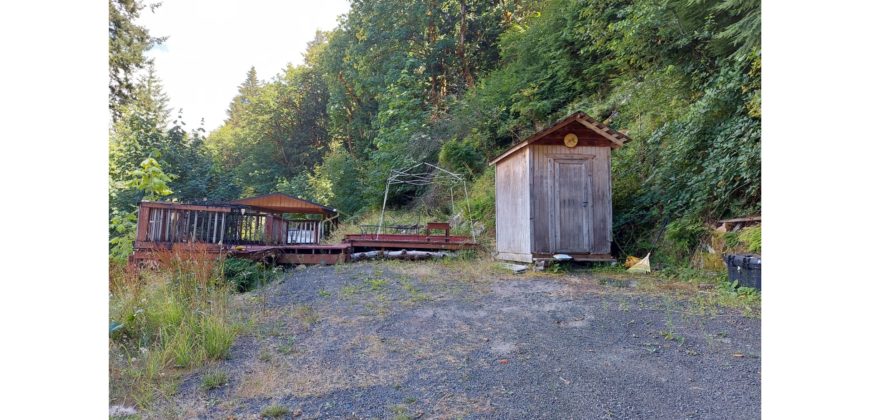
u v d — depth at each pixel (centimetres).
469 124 1780
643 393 309
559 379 334
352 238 1042
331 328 463
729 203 747
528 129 1566
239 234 877
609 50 1360
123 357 365
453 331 454
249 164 3741
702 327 447
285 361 373
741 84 709
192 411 287
